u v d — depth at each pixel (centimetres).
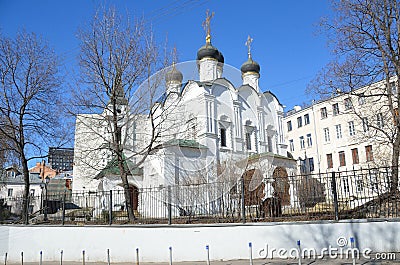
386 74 1491
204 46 2733
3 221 1498
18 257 1331
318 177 1025
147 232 1086
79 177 1897
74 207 1391
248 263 916
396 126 1445
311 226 949
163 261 1045
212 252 999
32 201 1539
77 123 1520
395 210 937
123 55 1439
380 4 1477
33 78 1806
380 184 965
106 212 1304
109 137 1451
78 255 1195
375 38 1502
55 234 1264
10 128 1798
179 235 1042
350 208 973
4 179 2580
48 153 1884
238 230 994
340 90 1620
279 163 2188
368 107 2062
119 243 1123
